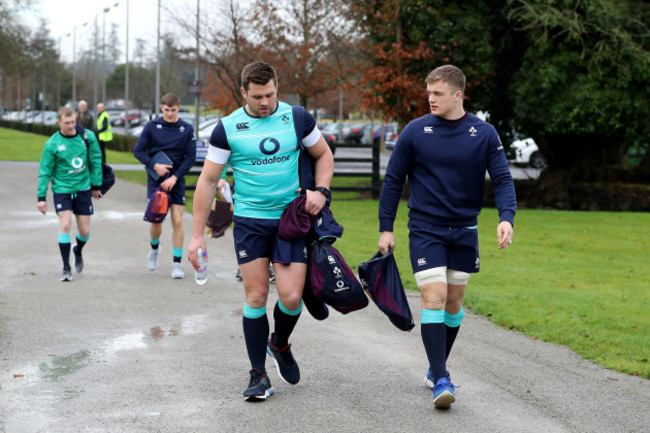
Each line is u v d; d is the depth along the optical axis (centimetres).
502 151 851
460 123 845
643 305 1484
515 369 998
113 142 7506
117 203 2980
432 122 847
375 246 2150
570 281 1755
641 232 2708
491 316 1340
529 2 3419
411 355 1052
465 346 1119
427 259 836
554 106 3341
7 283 1505
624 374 990
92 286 1502
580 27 3269
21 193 3259
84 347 1059
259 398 842
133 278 1600
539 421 798
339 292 810
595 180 4319
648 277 1847
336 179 4519
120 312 1283
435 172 841
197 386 893
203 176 848
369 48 3769
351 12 3862
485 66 3462
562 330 1227
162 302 1372
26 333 1124
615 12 3306
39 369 948
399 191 871
